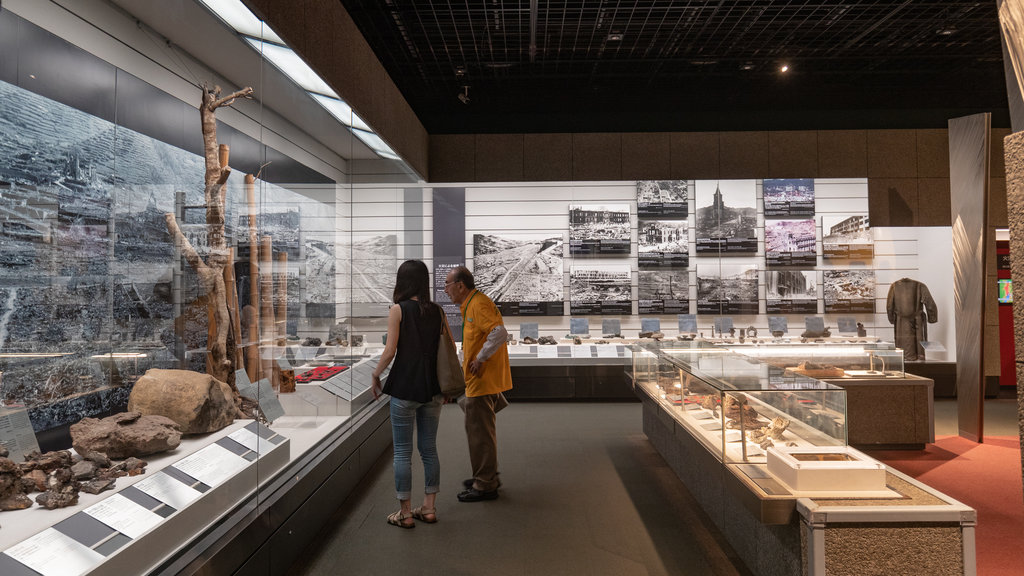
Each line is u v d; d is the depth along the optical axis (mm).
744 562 2891
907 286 7961
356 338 4312
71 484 1828
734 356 3910
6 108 1760
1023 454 1433
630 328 8047
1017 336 1448
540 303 8047
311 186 3391
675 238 8008
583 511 3654
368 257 4719
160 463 2207
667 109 8523
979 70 7656
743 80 7906
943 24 6332
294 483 2926
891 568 2104
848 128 8414
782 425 2629
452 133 8539
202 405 2418
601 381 7527
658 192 8047
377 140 5082
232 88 2736
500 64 7309
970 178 5859
